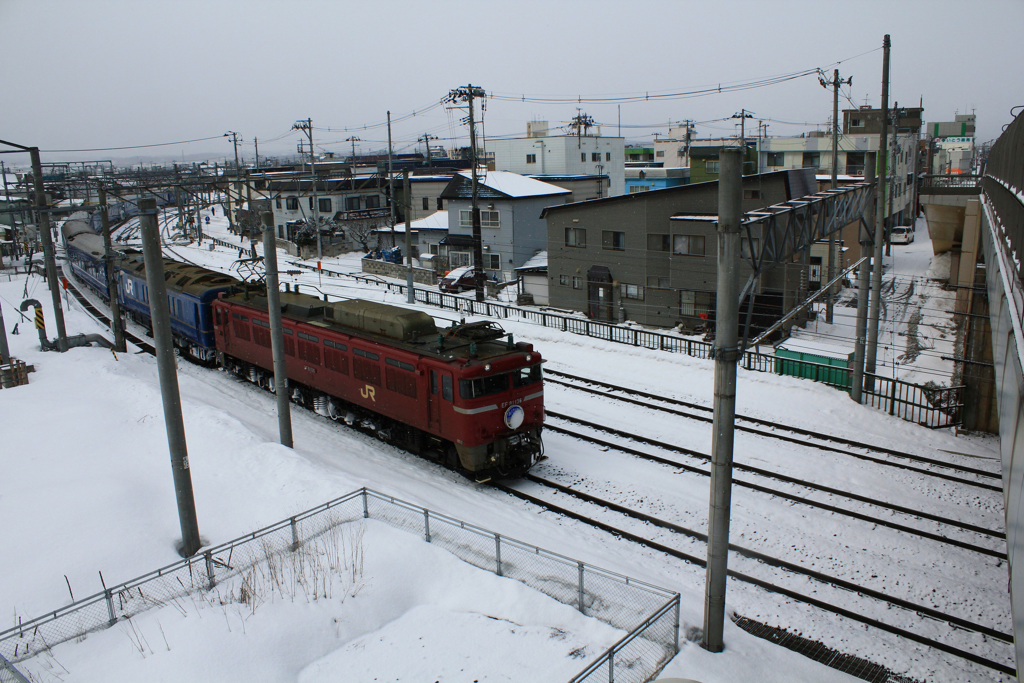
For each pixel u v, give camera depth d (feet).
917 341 85.25
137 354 83.20
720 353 25.58
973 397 59.21
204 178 96.84
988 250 39.34
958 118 333.42
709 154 145.69
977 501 44.04
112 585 31.40
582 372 73.00
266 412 60.95
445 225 145.59
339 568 31.76
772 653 28.73
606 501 43.93
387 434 54.08
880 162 58.13
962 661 29.76
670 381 68.23
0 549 33.78
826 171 156.76
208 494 40.55
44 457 46.16
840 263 112.47
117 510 37.83
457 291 120.78
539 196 127.65
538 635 27.58
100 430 51.80
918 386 59.88
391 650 26.99
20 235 188.96
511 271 126.93
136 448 48.08
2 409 57.06
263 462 43.91
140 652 26.11
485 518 39.22
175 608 28.91
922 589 34.81
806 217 45.24
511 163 183.21
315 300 64.59
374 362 51.65
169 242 196.44
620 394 65.31
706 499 44.14
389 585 30.94
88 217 180.45
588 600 29.68
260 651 26.08
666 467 49.16
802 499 43.75
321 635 27.61
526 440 47.21
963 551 38.34
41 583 31.14
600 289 101.76
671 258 93.04
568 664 25.71
